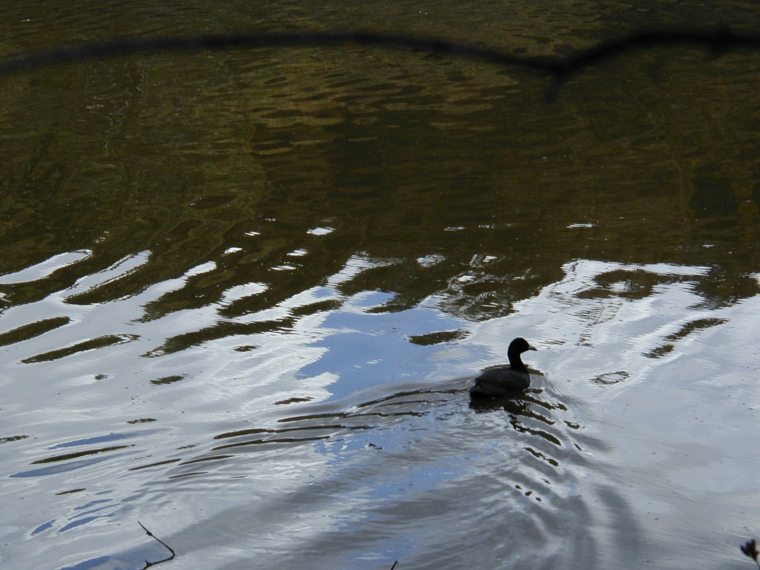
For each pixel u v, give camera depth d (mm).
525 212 23938
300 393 15766
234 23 45406
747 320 18266
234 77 37062
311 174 26812
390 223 23453
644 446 13750
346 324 18531
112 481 12914
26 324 18859
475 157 27828
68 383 16531
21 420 15195
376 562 10680
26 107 33969
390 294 19797
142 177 26938
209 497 12297
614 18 45062
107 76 37719
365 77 36656
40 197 25672
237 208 24578
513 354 16062
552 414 14586
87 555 11078
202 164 27875
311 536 11312
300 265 21297
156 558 11000
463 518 11664
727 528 11672
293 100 33844
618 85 35031
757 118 30906
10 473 13398
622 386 15797
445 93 34219
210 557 10930
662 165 26984
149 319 18969
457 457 13156
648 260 21109
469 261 21312
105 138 30375
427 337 17922
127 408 15516
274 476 12812
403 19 46094
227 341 17969
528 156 27875
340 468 12875
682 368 16484
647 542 11266
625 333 17891
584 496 12219
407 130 30328
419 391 15594
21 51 40031
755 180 25625
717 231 22578
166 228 23453
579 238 22391
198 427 14672
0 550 11305
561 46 39344
